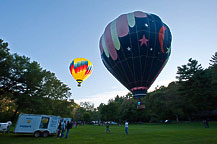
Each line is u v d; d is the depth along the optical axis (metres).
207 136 13.16
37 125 14.86
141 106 20.25
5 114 38.19
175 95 45.97
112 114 67.00
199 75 36.34
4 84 18.25
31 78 19.23
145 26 19.97
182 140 11.06
